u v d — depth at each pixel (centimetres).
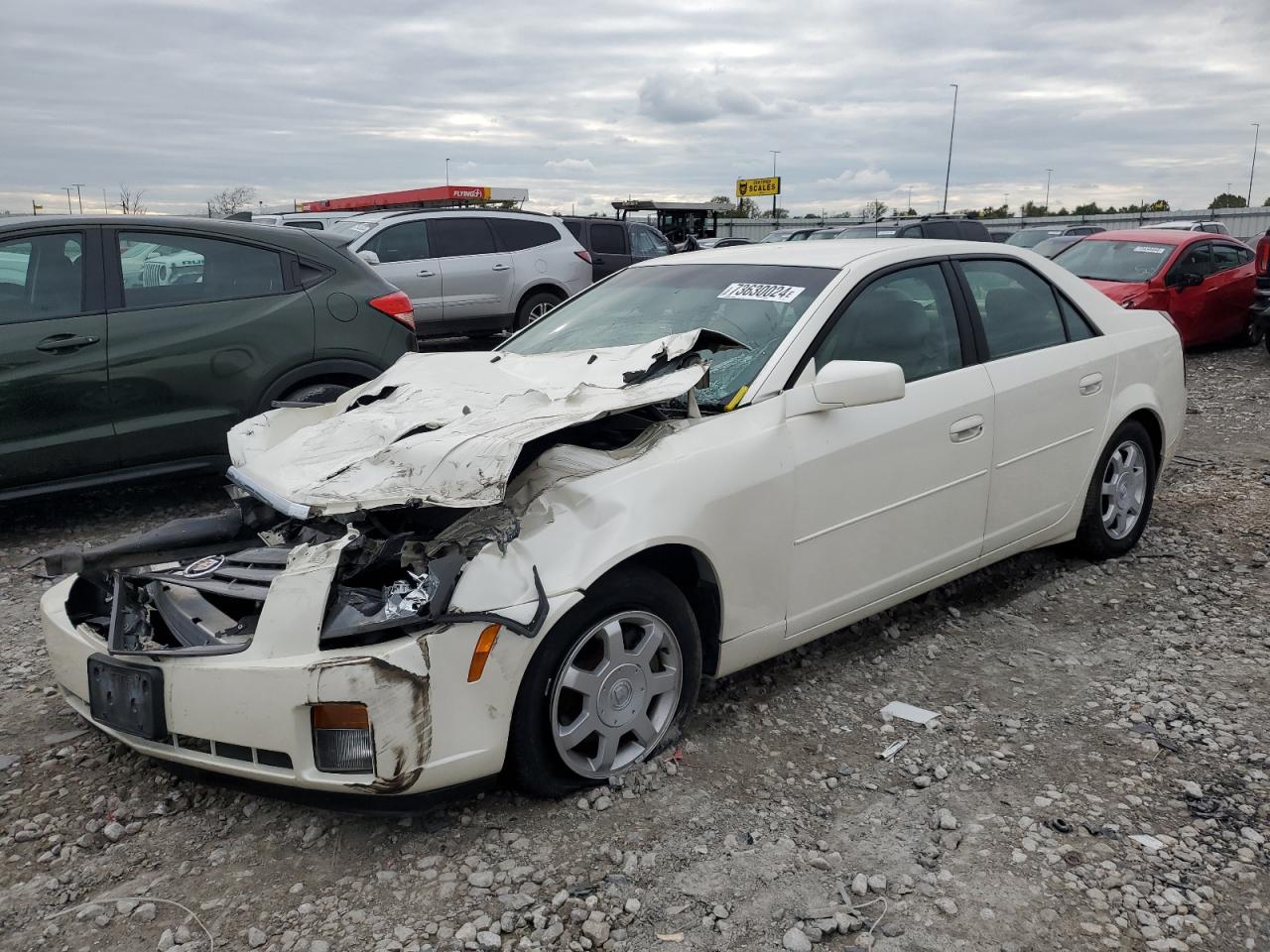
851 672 406
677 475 325
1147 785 324
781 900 270
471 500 280
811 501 360
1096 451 486
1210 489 664
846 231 2178
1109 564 522
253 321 620
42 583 524
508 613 284
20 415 562
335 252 664
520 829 301
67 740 363
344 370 652
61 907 274
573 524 304
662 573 335
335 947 255
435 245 1302
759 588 350
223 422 618
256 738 279
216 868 289
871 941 255
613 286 466
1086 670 407
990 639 438
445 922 263
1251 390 1036
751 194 5322
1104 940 254
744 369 369
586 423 345
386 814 287
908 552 402
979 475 423
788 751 346
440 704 278
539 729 301
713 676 354
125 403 589
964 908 267
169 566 343
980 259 453
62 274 578
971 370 425
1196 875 279
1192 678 398
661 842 295
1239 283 1302
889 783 326
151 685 289
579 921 263
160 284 604
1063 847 292
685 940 256
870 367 346
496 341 1570
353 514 307
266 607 283
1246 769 332
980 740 353
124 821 312
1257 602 473
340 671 269
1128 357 502
